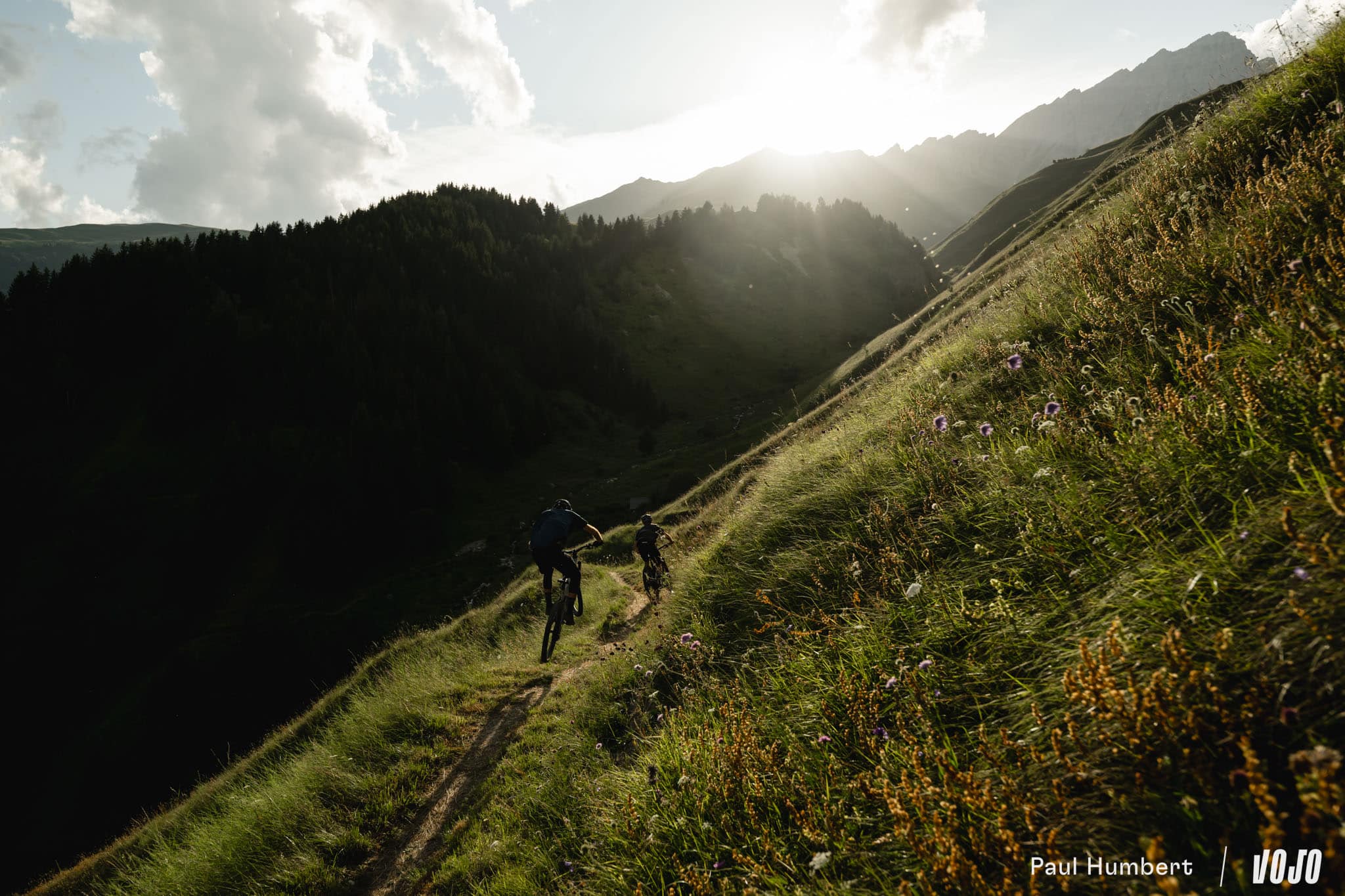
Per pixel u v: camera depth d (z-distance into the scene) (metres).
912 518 4.79
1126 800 1.88
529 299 145.62
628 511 78.31
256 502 87.94
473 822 5.76
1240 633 2.02
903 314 162.88
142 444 102.38
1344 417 2.11
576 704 7.28
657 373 146.50
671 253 183.88
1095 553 2.95
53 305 122.50
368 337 121.69
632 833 3.68
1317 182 4.17
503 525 92.25
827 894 2.38
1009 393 5.34
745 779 3.37
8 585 80.12
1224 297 4.00
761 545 6.43
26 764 57.22
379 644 62.22
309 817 6.64
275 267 138.25
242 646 63.62
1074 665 2.48
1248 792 1.63
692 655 5.61
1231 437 2.78
